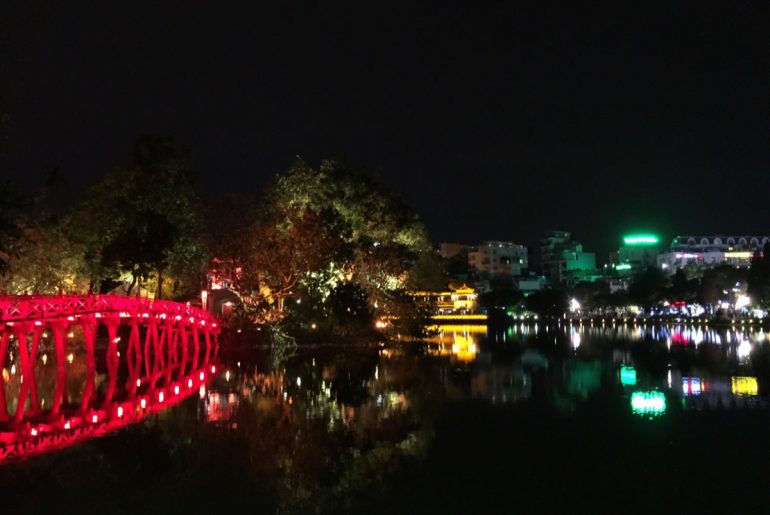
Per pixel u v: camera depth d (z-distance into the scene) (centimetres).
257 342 7519
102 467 2481
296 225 7425
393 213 8650
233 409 3653
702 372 5428
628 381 4875
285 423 3281
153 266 6675
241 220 7706
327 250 7394
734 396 4094
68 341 6775
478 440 2919
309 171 8256
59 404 3719
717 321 15838
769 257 14162
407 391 4378
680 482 2288
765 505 2058
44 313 3734
